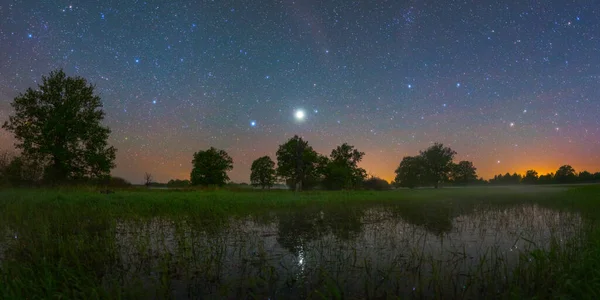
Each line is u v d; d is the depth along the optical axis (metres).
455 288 4.91
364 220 12.76
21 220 11.09
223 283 5.31
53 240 8.10
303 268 6.13
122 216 12.88
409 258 6.80
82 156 34.00
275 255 7.09
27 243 7.80
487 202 22.25
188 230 10.18
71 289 4.89
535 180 99.56
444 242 8.43
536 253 5.88
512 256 6.94
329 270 5.99
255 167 62.38
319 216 14.02
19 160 29.92
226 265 6.32
